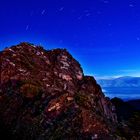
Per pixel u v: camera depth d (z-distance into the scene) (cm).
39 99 2586
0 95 2697
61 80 3069
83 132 2273
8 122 2492
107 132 2322
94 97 3086
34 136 2345
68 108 2444
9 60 2983
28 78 2833
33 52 3250
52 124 2372
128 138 2606
